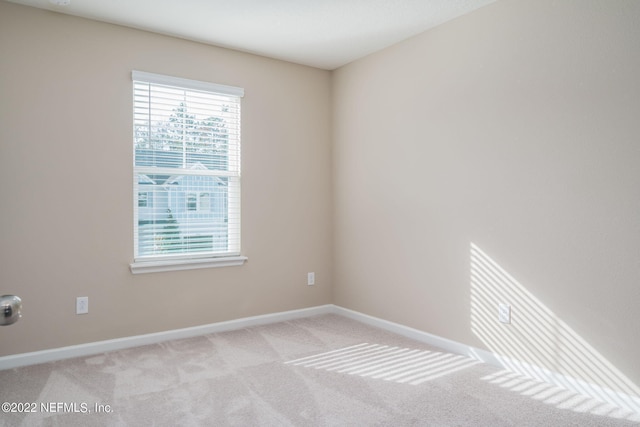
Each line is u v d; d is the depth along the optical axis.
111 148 3.13
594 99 2.33
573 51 2.42
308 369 2.76
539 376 2.59
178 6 2.85
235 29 3.23
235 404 2.27
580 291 2.40
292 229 4.01
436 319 3.22
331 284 4.25
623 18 2.22
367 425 2.06
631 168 2.20
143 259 3.28
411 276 3.42
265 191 3.85
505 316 2.75
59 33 2.94
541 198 2.57
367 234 3.85
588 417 2.13
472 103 2.95
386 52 3.62
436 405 2.26
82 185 3.03
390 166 3.60
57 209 2.95
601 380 2.32
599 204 2.32
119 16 3.00
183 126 3.44
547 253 2.55
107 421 2.10
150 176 3.32
